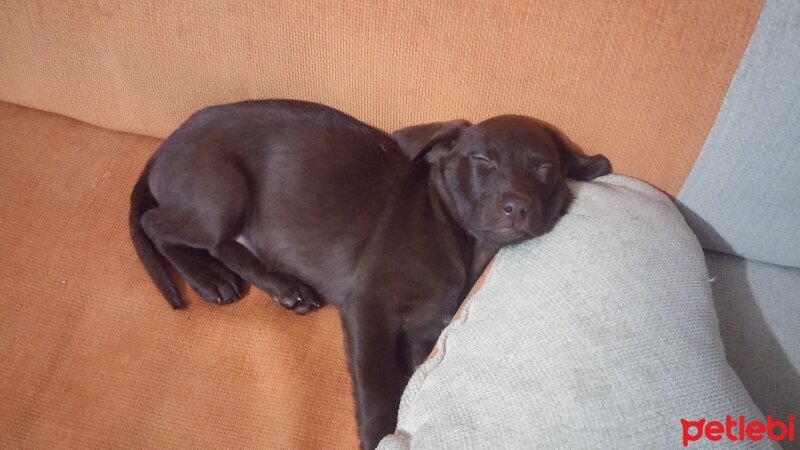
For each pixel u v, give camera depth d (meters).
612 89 0.46
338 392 0.48
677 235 0.46
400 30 0.46
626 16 0.42
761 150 0.45
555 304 0.41
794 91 0.42
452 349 0.42
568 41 0.44
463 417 0.38
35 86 0.58
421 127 0.50
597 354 0.38
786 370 0.49
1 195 0.56
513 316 0.42
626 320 0.40
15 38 0.55
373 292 0.50
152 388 0.47
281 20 0.48
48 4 0.52
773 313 0.52
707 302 0.44
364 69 0.49
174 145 0.52
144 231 0.53
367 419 0.46
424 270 0.50
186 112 0.56
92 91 0.57
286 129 0.51
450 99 0.49
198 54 0.52
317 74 0.51
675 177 0.49
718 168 0.48
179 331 0.50
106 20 0.51
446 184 0.50
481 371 0.40
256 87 0.53
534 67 0.46
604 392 0.37
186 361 0.48
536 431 0.36
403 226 0.51
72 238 0.54
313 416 0.47
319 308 0.53
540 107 0.48
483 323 0.42
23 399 0.46
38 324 0.50
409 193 0.52
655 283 0.42
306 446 0.45
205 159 0.51
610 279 0.42
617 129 0.48
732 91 0.44
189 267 0.52
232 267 0.52
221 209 0.51
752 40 0.41
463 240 0.52
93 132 0.61
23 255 0.53
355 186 0.51
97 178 0.58
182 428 0.45
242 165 0.52
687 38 0.42
